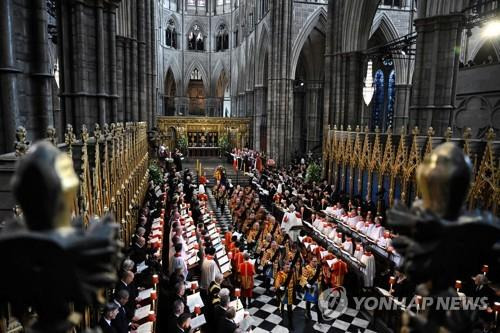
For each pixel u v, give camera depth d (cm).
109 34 1638
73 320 92
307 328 1133
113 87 1661
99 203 821
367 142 2017
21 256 81
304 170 3067
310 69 4484
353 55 2727
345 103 2814
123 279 784
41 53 877
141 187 2120
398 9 3572
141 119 2722
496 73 1898
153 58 3375
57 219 89
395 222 108
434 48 1681
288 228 1656
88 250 84
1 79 765
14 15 823
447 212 102
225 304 830
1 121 775
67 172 92
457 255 101
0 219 441
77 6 1343
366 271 1201
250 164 3484
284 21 3566
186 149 4472
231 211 2228
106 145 926
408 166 1596
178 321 726
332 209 1803
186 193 2177
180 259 1022
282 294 1179
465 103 2122
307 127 4634
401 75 3659
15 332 377
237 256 1259
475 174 1216
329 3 2847
